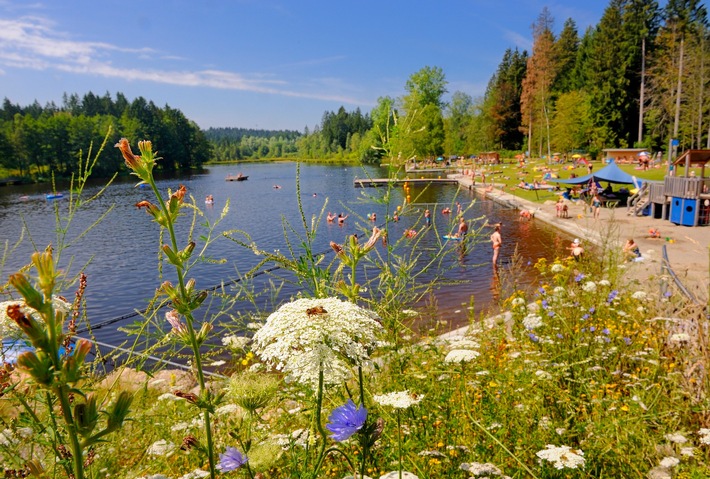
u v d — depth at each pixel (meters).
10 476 1.53
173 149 152.62
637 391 3.59
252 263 21.77
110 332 13.48
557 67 94.69
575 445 3.03
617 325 5.57
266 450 1.99
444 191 54.38
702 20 76.94
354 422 1.65
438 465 2.62
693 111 61.34
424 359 3.67
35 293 1.09
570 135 76.88
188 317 1.90
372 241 2.87
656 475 2.50
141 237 31.70
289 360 1.91
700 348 3.92
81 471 1.17
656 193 27.38
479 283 15.99
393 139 3.44
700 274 11.07
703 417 3.31
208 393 1.92
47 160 106.50
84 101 186.38
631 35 76.56
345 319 1.98
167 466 2.48
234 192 68.06
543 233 26.80
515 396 3.44
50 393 1.52
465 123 127.25
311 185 74.94
